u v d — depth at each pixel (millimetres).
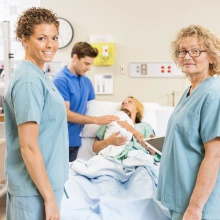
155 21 2969
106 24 2998
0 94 2672
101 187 1812
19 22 1241
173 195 1265
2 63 2988
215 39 1219
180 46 1269
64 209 1555
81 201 1667
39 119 1174
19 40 1268
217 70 1235
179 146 1226
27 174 1231
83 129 2695
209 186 1129
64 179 1348
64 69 2502
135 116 2744
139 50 3021
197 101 1188
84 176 1940
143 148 2398
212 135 1118
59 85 2408
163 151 1371
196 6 2920
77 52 2406
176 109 1338
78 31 3025
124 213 1543
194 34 1224
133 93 3096
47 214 1188
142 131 2602
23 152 1162
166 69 3021
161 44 2998
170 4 2936
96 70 3068
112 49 2943
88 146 2672
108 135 2514
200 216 1147
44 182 1179
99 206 1534
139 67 3039
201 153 1191
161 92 3080
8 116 1242
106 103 2844
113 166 1974
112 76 3062
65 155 1353
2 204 2590
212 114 1133
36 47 1222
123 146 2377
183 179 1213
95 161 2078
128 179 1974
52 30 1236
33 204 1232
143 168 1988
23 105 1145
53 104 1240
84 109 2658
